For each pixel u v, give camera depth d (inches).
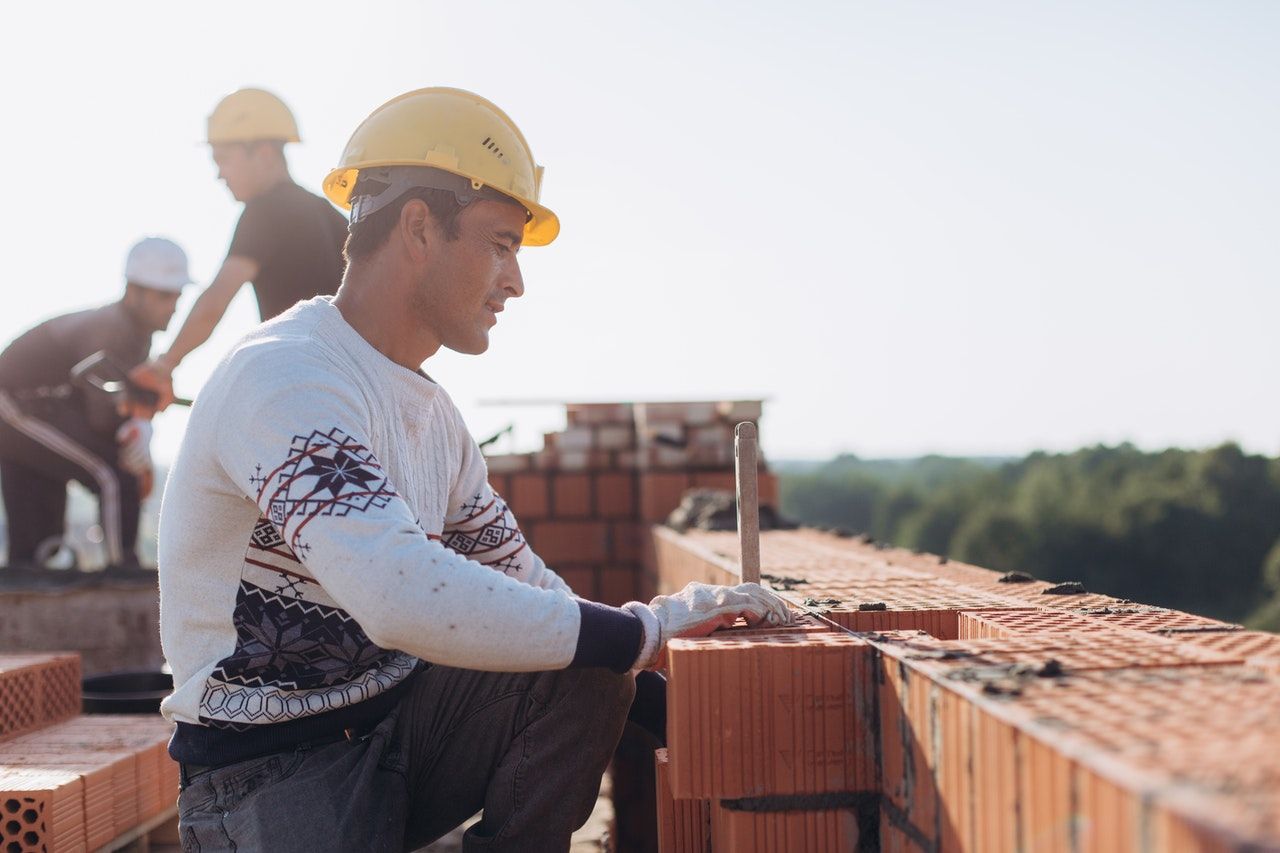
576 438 258.1
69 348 215.5
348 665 72.6
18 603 188.9
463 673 76.4
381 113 77.8
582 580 255.3
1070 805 39.9
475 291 76.1
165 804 99.9
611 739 76.0
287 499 63.5
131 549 218.7
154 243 219.5
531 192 79.2
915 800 54.9
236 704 70.1
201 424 69.1
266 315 160.9
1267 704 45.7
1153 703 46.5
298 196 159.9
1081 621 73.1
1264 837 30.6
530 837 75.6
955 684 51.0
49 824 79.9
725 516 187.0
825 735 61.3
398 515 63.5
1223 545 1774.1
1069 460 2070.6
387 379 74.0
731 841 61.0
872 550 139.1
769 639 65.0
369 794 71.2
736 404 239.9
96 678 137.1
